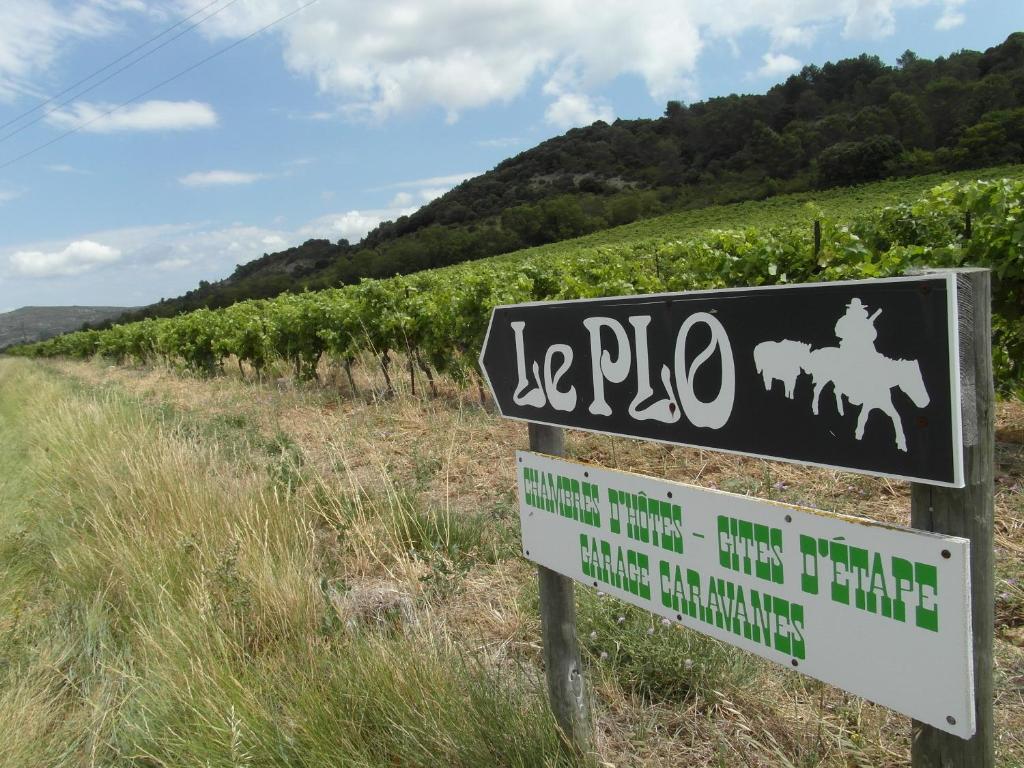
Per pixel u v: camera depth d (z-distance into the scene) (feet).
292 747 7.23
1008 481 14.01
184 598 11.25
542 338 6.45
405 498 14.85
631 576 5.79
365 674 8.04
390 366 42.24
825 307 4.05
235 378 51.55
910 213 24.61
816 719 7.52
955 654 3.64
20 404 43.19
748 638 4.84
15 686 9.69
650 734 7.67
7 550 15.24
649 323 5.28
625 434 5.68
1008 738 7.04
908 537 3.80
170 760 7.81
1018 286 16.53
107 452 19.63
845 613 4.19
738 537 4.82
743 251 23.50
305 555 12.73
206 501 14.52
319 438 22.75
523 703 7.57
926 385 3.61
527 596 10.85
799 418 4.31
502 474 18.21
